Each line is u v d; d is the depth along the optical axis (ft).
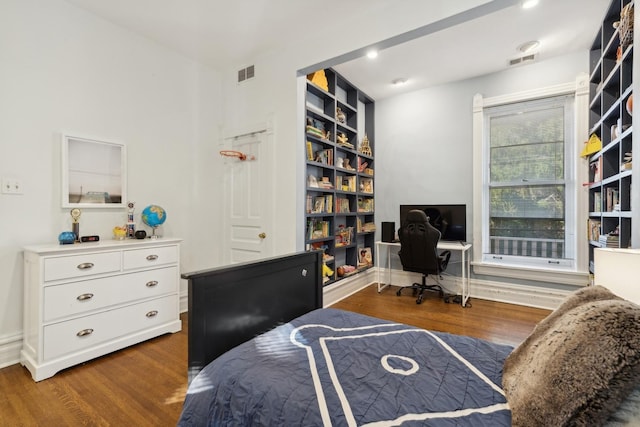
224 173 11.66
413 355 3.92
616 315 2.60
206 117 11.26
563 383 2.47
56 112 7.65
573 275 10.32
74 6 7.95
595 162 9.49
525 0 6.44
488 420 2.73
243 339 4.88
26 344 6.86
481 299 12.05
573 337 2.72
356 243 13.34
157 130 9.84
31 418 5.16
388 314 10.38
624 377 2.20
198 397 3.50
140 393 5.88
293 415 2.85
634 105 5.11
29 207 7.22
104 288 7.30
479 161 12.07
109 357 7.29
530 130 11.34
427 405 2.91
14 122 7.01
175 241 8.89
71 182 7.86
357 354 3.91
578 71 10.26
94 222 8.34
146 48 9.52
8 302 6.93
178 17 8.46
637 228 4.96
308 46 9.35
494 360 3.85
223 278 4.55
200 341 4.21
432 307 11.12
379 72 11.79
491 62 10.93
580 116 10.18
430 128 13.21
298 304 6.14
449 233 12.35
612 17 8.05
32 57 7.27
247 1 7.79
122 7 8.05
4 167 6.88
